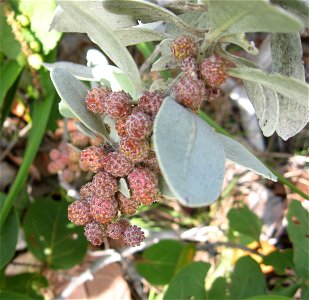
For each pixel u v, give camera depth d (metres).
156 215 0.35
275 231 0.35
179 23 0.13
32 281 0.29
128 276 0.33
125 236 0.14
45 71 0.27
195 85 0.12
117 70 0.18
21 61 0.27
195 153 0.11
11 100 0.30
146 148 0.13
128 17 0.15
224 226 0.34
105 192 0.13
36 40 0.26
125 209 0.14
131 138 0.12
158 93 0.13
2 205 0.27
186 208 0.35
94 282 0.33
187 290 0.24
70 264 0.29
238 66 0.13
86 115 0.14
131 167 0.13
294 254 0.25
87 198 0.14
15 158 0.35
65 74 0.14
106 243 0.33
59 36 0.26
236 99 0.36
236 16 0.11
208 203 0.10
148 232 0.32
